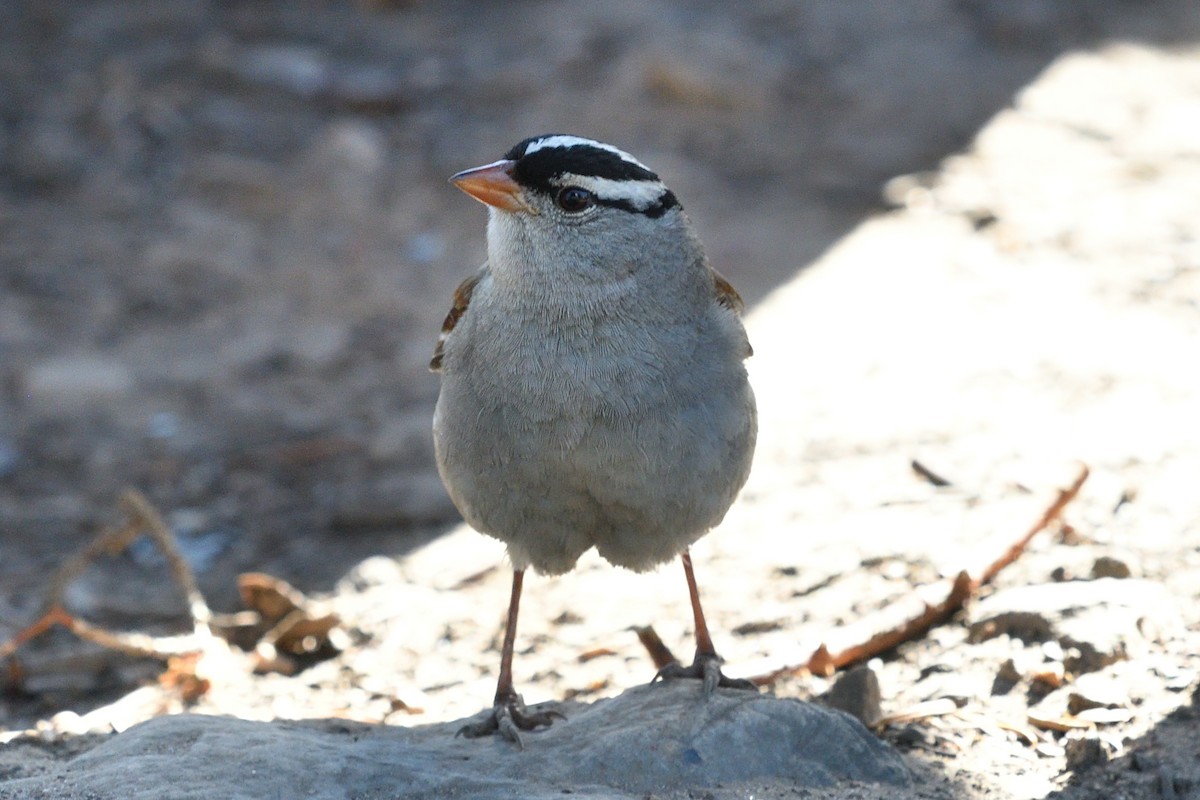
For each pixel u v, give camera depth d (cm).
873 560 973
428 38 2162
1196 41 2223
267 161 1812
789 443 1189
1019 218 1631
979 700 810
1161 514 988
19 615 1052
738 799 679
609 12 2247
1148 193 1667
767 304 1491
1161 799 697
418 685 934
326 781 672
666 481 736
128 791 655
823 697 836
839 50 2198
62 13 2133
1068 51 2192
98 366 1429
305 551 1148
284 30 2150
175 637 1012
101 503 1228
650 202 739
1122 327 1330
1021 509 994
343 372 1435
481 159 1833
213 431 1337
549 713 781
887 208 1712
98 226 1673
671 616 961
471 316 759
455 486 764
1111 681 798
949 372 1282
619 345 728
